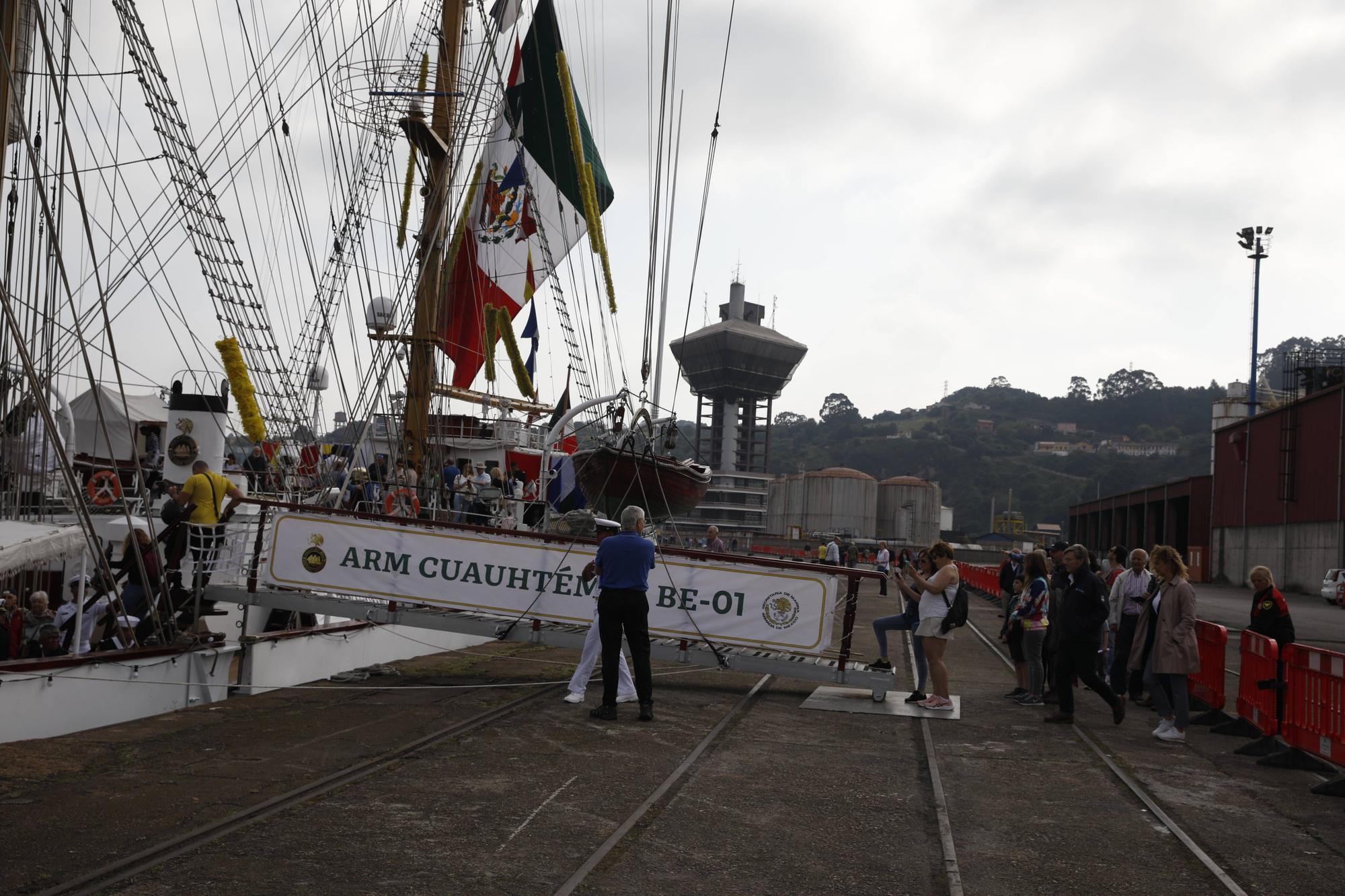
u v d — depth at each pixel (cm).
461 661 1390
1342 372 5350
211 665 1000
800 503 13400
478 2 1639
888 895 495
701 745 835
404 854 523
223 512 1112
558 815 607
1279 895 515
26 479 1059
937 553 1098
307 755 752
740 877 512
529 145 2531
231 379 1181
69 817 573
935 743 895
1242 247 8150
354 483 1452
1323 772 838
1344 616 3525
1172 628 963
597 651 1038
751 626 1135
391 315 1628
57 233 796
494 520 1609
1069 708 1039
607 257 2080
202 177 1230
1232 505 6362
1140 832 626
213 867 491
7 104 863
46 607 1011
